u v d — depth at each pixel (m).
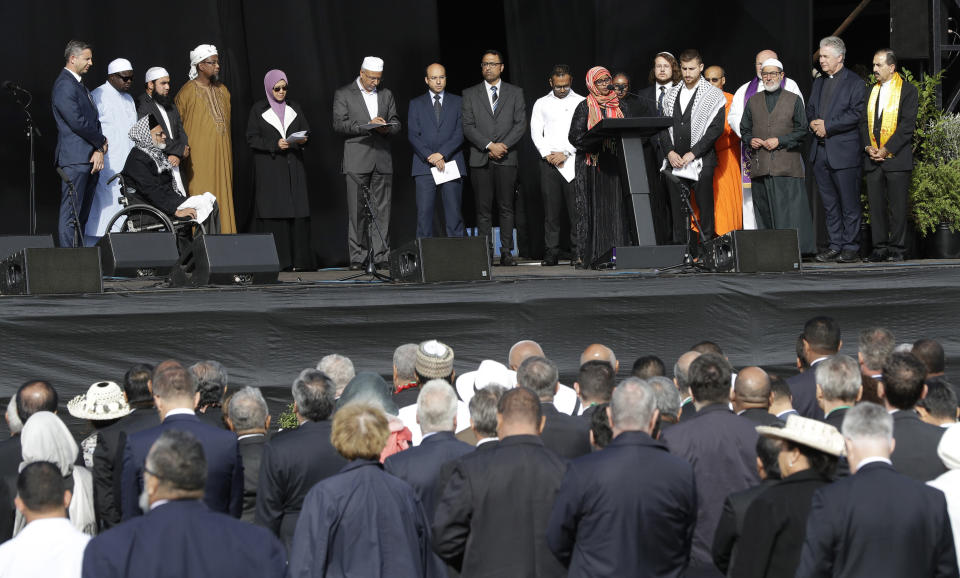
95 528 9.43
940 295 17.27
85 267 15.55
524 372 9.34
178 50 23.22
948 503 7.60
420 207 22.08
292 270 22.34
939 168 20.61
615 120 16.83
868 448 7.11
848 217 19.73
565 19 24.33
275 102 22.00
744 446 8.76
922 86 21.48
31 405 9.98
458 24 28.42
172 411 8.67
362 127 21.02
